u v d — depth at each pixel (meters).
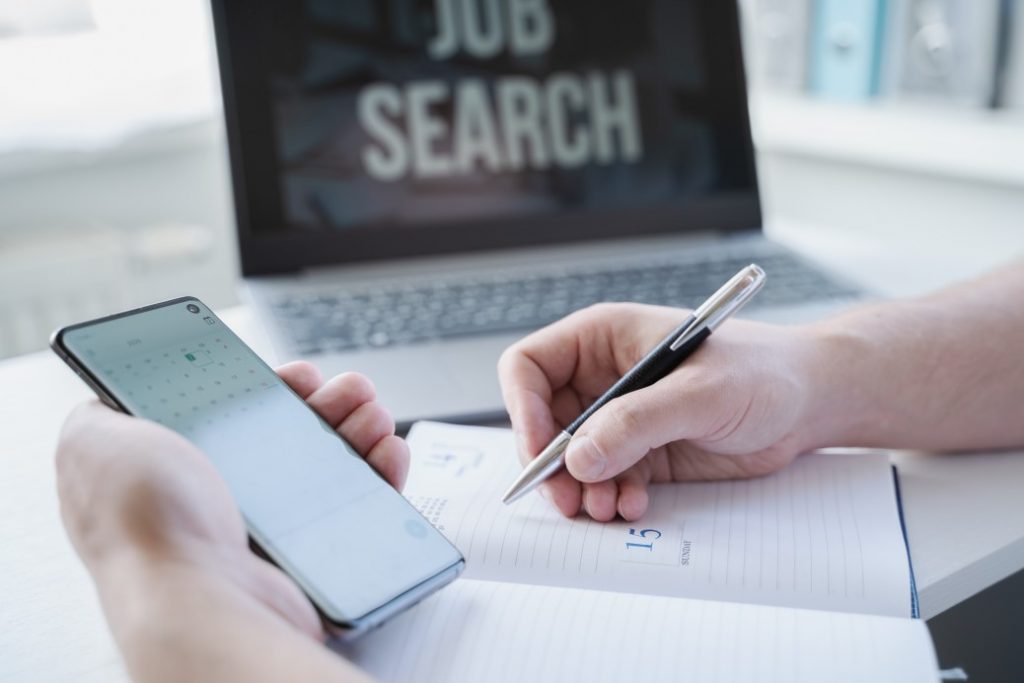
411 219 0.85
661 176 0.90
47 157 1.25
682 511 0.45
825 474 0.49
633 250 0.88
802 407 0.48
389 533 0.38
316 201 0.83
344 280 0.80
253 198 0.81
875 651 0.34
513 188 0.87
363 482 0.40
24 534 0.47
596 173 0.89
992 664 0.53
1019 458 0.52
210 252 1.39
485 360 0.63
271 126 0.81
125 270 1.26
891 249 0.88
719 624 0.36
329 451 0.40
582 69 0.89
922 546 0.43
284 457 0.39
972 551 0.43
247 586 0.31
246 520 0.36
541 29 0.88
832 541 0.42
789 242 0.90
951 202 1.35
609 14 0.89
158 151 1.34
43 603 0.41
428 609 0.38
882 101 1.55
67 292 1.22
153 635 0.28
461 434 0.53
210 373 0.41
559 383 0.53
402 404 0.56
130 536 0.31
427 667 0.35
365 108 0.84
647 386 0.46
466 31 0.86
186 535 0.31
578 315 0.53
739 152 0.92
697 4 0.91
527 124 0.87
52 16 1.22
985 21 1.39
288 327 0.68
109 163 1.31
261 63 0.81
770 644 0.35
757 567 0.40
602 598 0.38
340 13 0.83
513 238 0.87
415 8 0.85
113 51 1.29
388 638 0.36
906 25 1.50
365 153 0.84
